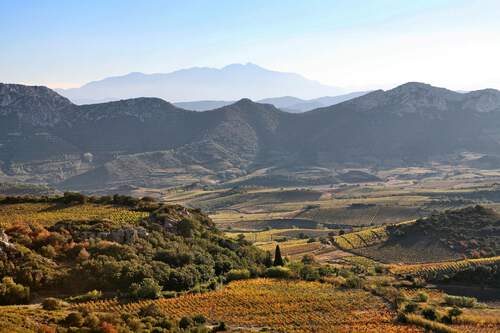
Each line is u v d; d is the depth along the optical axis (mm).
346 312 85438
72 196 126688
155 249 98500
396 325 79438
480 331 79875
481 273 120250
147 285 82938
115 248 92250
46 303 70000
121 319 67438
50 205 121188
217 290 91688
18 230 92562
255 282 99875
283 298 89938
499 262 126188
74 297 77000
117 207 122125
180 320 72312
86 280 82250
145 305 77125
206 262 100125
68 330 58781
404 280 122688
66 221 102000
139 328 64562
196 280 92375
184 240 109438
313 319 80875
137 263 88812
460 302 98938
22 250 84125
